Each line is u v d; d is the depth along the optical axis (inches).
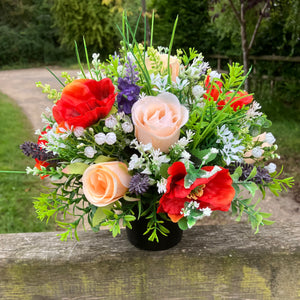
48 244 41.9
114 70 33.5
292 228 44.3
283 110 201.3
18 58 537.6
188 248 40.1
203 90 32.4
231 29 213.5
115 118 30.3
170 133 29.1
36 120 203.0
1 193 112.0
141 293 39.5
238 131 33.3
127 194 32.6
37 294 39.6
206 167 29.5
